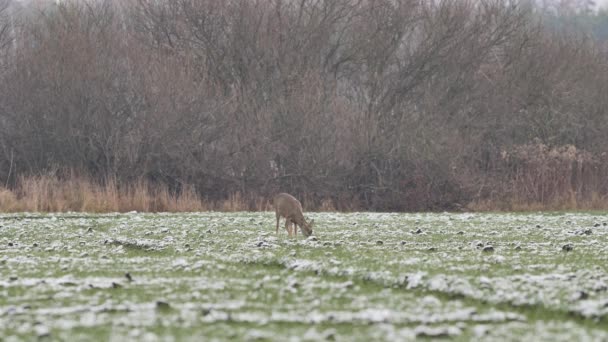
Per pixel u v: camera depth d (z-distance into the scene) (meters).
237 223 110.69
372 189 178.75
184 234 90.56
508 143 191.25
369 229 98.56
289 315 40.41
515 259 63.06
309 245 75.50
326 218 125.56
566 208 163.38
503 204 166.62
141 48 191.50
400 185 176.50
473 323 39.19
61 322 38.84
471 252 68.88
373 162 181.25
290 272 56.53
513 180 172.00
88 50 183.25
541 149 175.25
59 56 181.88
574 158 170.88
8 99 184.25
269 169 179.12
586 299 43.72
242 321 39.50
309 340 34.81
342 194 178.38
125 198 148.50
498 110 199.00
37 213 138.12
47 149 182.12
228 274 55.78
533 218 126.75
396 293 47.16
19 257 67.62
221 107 182.75
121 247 76.31
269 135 180.75
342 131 183.38
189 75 186.50
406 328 37.53
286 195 86.44
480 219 123.25
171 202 152.62
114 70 181.88
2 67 191.75
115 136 177.50
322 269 55.34
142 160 176.25
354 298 45.19
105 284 50.31
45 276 55.84
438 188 174.00
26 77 183.75
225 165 177.88
